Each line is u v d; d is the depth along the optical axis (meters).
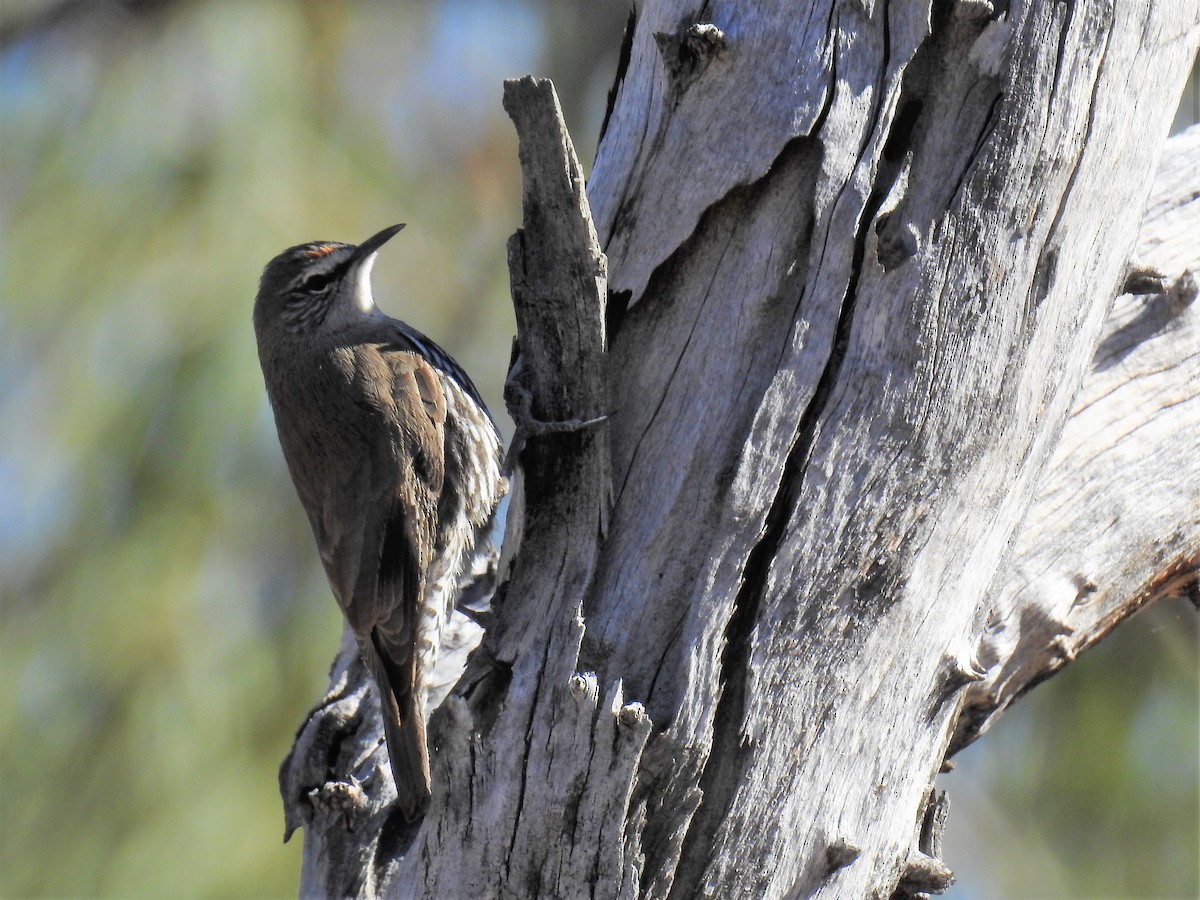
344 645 8.17
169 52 10.80
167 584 9.48
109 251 10.05
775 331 5.74
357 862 6.68
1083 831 10.08
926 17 5.71
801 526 5.55
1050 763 10.21
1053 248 5.86
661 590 5.57
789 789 5.61
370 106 11.10
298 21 11.00
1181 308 7.29
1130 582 7.20
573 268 5.37
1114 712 9.99
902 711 5.85
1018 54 5.74
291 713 9.55
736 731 5.50
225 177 10.20
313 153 10.60
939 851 6.30
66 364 9.81
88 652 9.42
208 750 9.36
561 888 5.45
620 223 6.07
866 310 5.66
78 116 10.62
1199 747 9.89
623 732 5.20
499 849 5.50
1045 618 6.89
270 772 9.41
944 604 5.85
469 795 5.52
